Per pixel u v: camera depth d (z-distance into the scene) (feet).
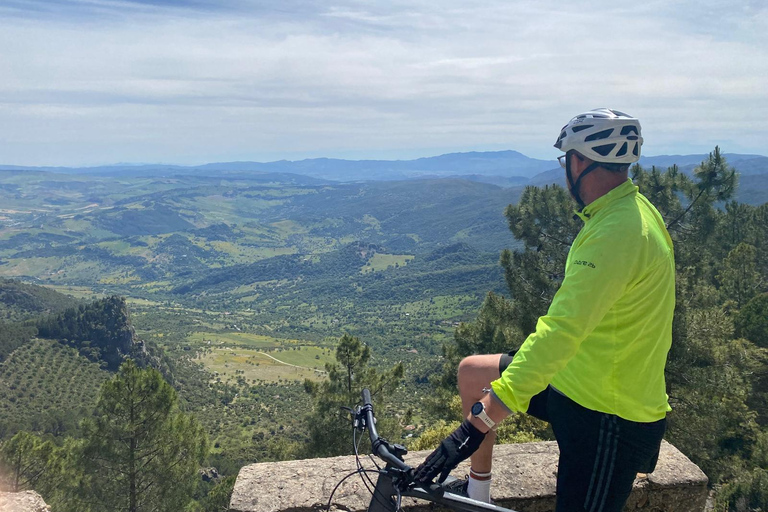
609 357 5.68
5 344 367.66
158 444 44.11
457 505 5.39
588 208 6.03
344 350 45.01
